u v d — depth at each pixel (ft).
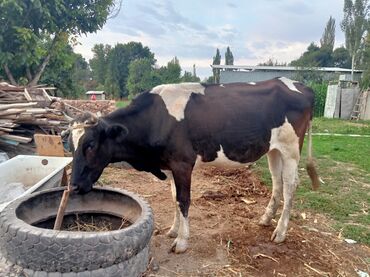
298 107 13.78
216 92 12.91
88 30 41.52
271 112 13.26
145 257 9.98
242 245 13.26
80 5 39.22
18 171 16.66
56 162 16.78
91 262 8.58
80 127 11.17
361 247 13.75
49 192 11.51
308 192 19.54
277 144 13.74
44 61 39.55
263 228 14.78
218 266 11.85
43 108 24.85
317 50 210.18
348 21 100.17
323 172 23.91
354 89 68.13
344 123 58.08
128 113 12.17
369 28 96.78
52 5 35.86
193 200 17.72
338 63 200.23
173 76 134.00
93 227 11.99
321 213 16.80
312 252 13.07
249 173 23.06
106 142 11.62
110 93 163.12
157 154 12.35
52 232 8.61
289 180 13.78
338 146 34.17
